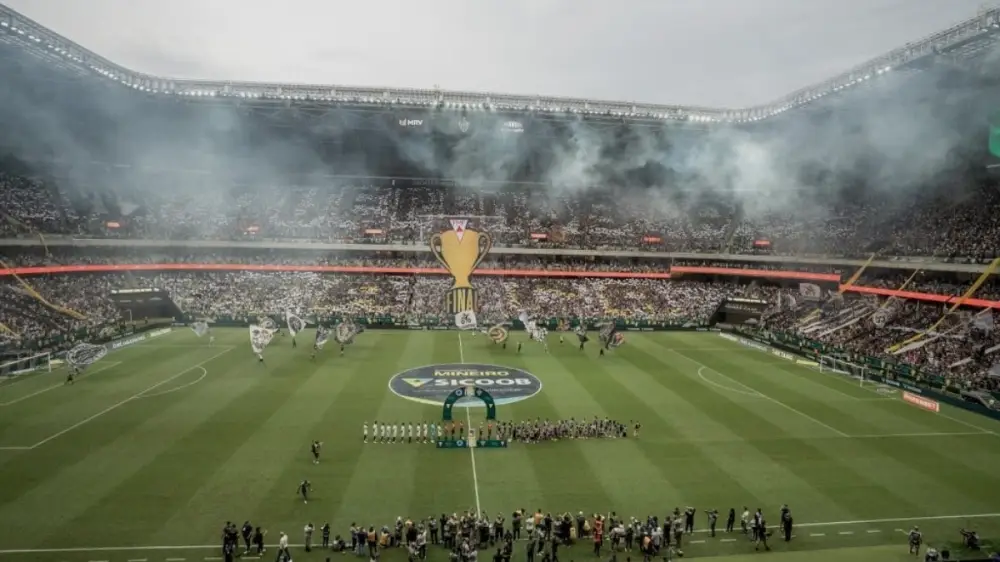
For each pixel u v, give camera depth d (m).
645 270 111.88
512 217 121.19
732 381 64.38
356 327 77.75
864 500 37.34
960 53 69.06
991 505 36.94
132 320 88.12
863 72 79.94
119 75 88.06
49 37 73.94
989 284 75.19
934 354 68.69
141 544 30.44
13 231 86.00
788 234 108.81
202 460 40.47
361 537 30.31
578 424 47.47
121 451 41.59
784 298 95.44
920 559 30.80
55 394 54.31
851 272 94.81
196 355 71.19
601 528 31.58
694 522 34.47
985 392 54.81
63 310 81.94
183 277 100.75
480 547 31.30
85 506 33.94
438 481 38.47
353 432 46.28
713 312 100.06
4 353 64.31
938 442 47.00
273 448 42.78
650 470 40.88
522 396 56.91
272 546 30.84
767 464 42.28
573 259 113.19
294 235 107.25
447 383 60.88
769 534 33.28
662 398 57.22
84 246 93.19
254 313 92.56
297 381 60.25
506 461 41.84
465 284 88.31
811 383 64.31
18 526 31.66
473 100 104.06
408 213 119.25
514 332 92.19
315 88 99.88
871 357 71.19
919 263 83.69
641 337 90.38
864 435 48.25
